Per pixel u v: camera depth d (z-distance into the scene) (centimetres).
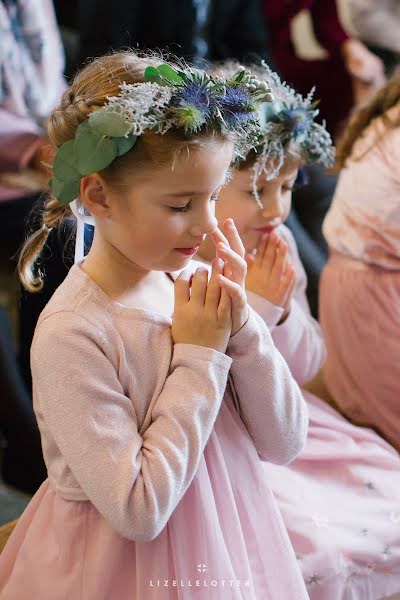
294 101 156
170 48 308
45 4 300
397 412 192
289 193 160
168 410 113
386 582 150
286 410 124
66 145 110
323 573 143
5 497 221
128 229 112
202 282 116
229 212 153
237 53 330
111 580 119
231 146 111
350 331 195
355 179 193
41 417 121
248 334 118
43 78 295
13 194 277
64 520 121
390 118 191
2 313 212
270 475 158
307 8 362
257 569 127
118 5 293
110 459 110
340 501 155
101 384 112
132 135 106
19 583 126
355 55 356
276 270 154
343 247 196
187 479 113
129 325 115
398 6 366
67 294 116
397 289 190
